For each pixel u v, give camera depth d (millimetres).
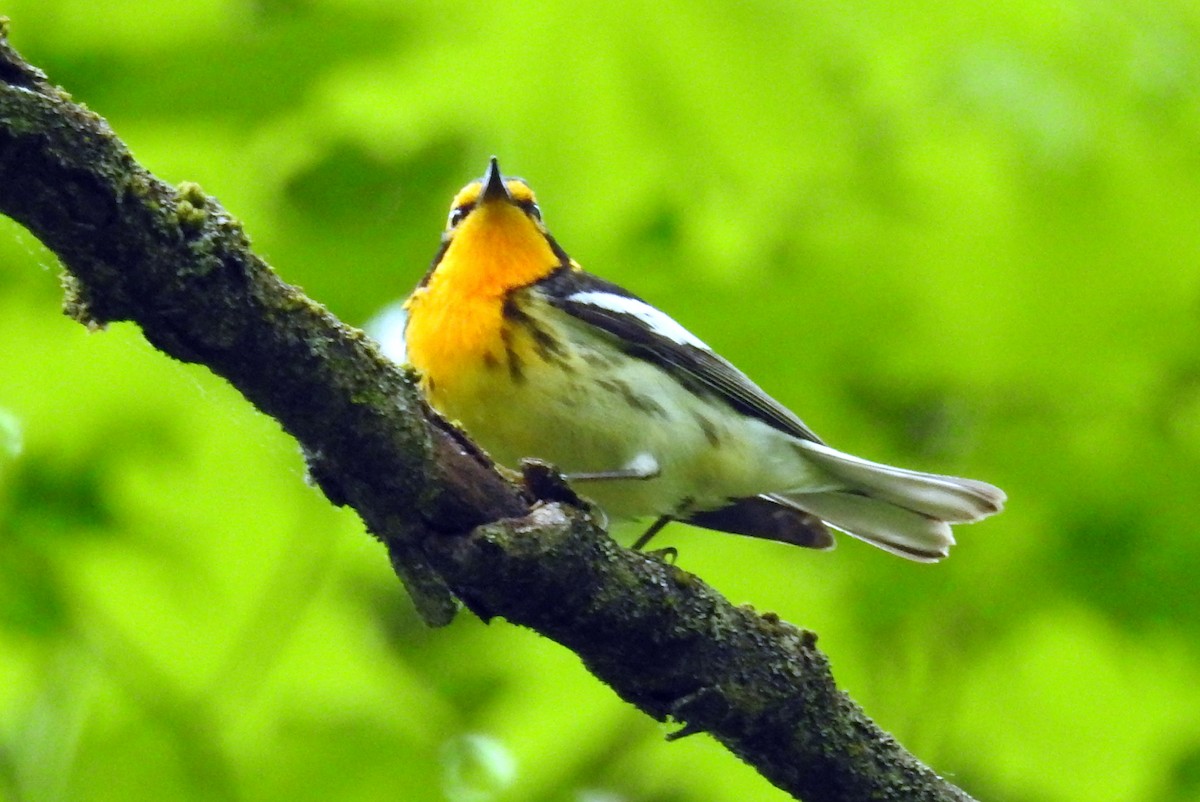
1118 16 10289
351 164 11133
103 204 6309
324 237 11016
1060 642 10656
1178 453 10641
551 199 10359
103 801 10516
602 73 10242
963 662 10828
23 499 10688
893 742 8289
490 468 7461
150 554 10719
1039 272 10430
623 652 7828
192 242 6527
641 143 10312
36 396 10531
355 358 7020
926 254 10539
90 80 10250
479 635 11445
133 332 10516
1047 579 10695
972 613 10828
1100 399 10688
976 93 10203
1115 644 10594
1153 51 10281
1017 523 10750
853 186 10500
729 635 7945
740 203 10391
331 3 10188
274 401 6988
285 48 10188
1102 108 10219
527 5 10211
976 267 10484
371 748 10812
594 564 7559
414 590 7688
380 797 10680
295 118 10375
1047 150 10211
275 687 10820
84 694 10688
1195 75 10242
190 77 10203
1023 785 10766
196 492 10773
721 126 10320
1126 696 10602
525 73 10234
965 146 10273
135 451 10750
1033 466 10789
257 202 10703
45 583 10617
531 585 7480
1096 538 10641
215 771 10688
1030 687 10711
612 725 10844
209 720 10750
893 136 10336
